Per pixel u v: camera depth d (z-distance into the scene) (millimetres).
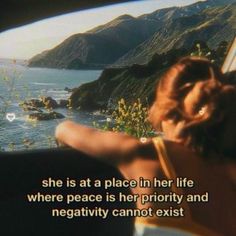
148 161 928
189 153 925
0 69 1186
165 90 1050
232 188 922
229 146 933
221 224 911
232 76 1058
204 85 1017
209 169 939
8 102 1160
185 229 898
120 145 945
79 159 1153
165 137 958
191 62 1069
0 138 1155
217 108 975
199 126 950
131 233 1125
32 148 1154
